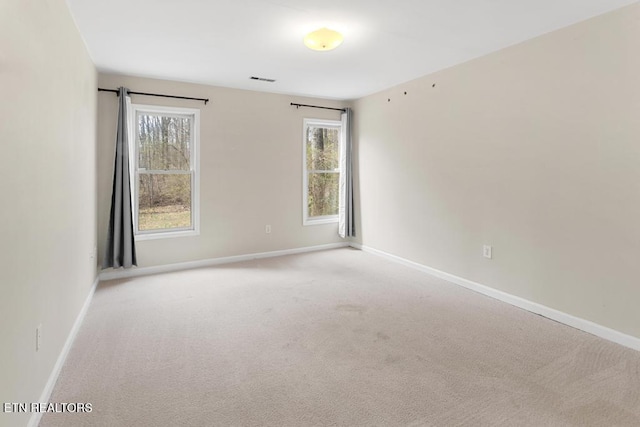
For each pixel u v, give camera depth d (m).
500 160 3.47
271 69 4.03
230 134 4.87
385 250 5.16
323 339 2.69
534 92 3.14
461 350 2.53
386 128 5.01
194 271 4.52
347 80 4.52
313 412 1.86
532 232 3.21
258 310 3.26
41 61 1.91
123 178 4.08
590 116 2.76
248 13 2.65
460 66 3.84
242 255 5.07
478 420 1.81
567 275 2.96
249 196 5.07
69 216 2.56
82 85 3.07
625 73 2.55
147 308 3.29
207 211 4.77
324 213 5.83
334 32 2.86
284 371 2.25
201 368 2.29
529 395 2.01
